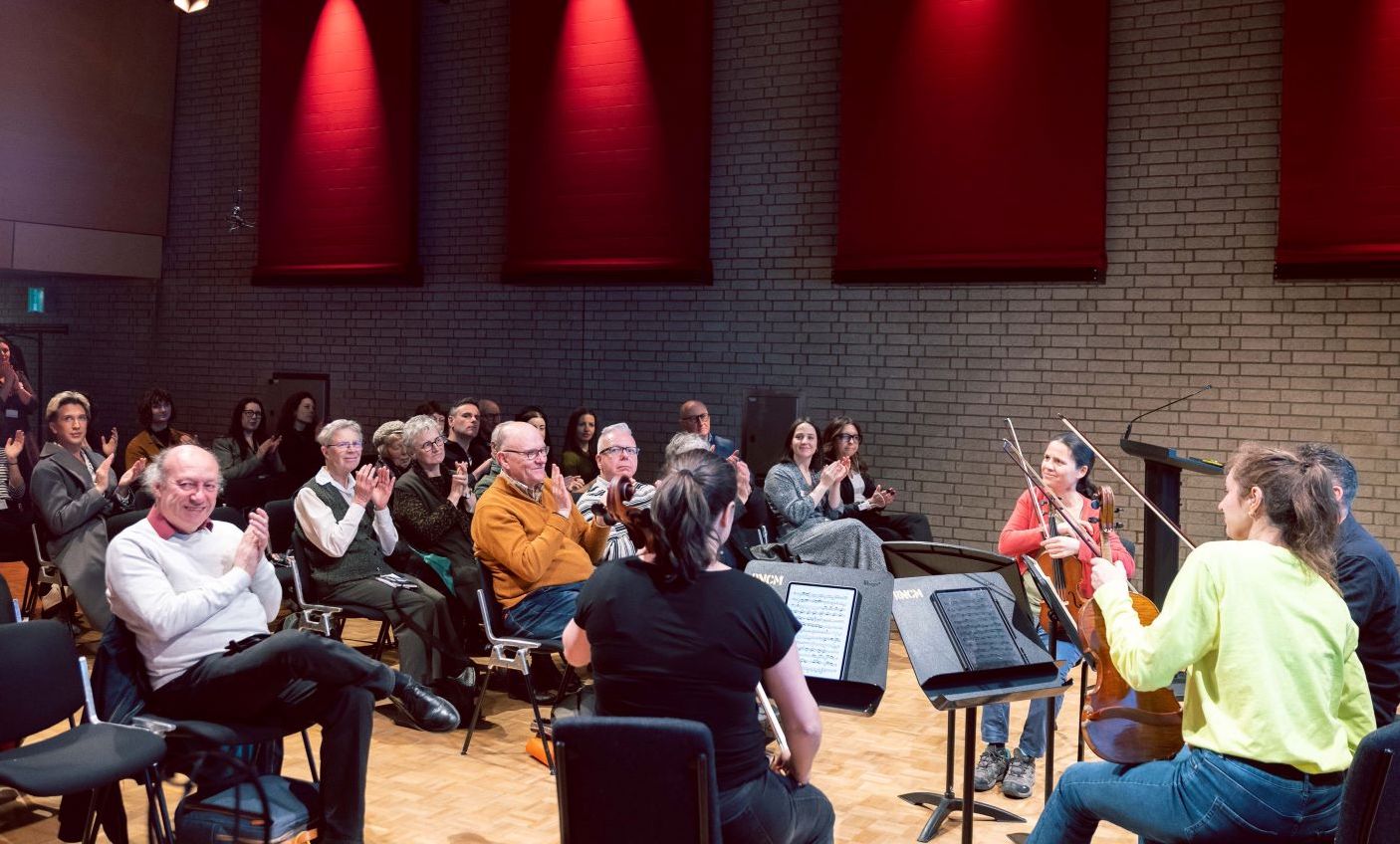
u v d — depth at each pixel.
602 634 2.26
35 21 8.66
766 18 7.41
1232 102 6.28
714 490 2.27
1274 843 2.21
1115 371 6.57
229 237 9.39
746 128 7.49
